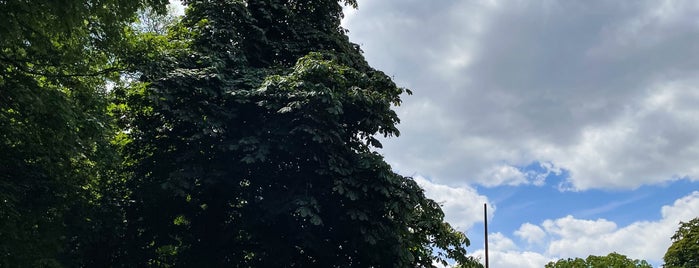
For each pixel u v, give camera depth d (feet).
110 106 47.11
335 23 61.36
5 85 34.42
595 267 180.24
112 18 34.58
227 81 46.60
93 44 39.29
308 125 42.96
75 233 42.63
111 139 46.44
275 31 56.70
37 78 39.68
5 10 29.14
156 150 48.62
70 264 41.91
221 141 45.50
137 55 43.11
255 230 46.16
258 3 54.95
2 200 35.06
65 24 31.27
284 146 43.52
